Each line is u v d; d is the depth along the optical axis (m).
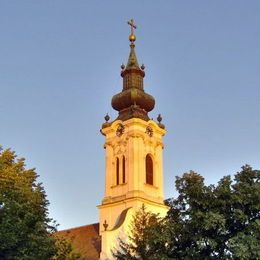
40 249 46.94
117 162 89.06
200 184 44.62
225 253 42.31
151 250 52.75
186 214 44.69
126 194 84.56
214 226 41.88
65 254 53.97
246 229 41.94
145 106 92.50
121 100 91.88
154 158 89.50
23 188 49.25
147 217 59.38
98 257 79.31
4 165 51.00
